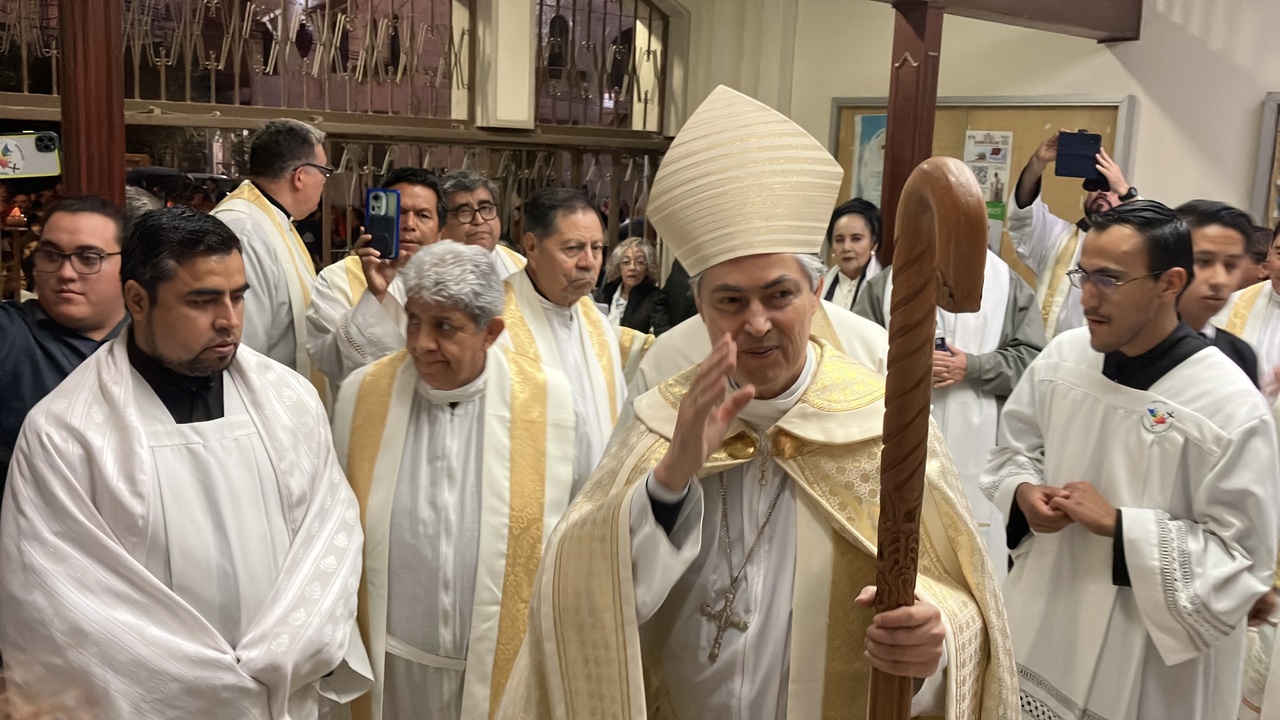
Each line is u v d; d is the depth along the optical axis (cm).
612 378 312
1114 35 522
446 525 231
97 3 250
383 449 234
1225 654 233
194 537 193
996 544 402
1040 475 248
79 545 185
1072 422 237
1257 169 496
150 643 183
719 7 688
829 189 157
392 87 562
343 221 539
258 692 190
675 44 692
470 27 589
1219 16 504
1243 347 280
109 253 233
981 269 118
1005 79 579
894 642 133
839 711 157
